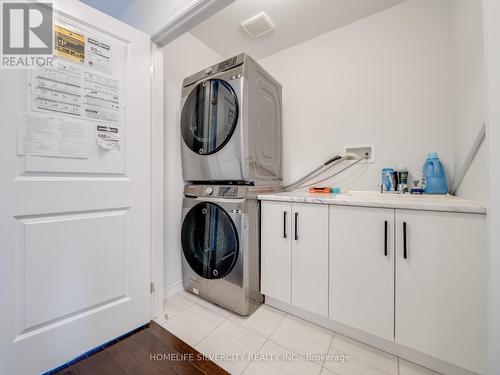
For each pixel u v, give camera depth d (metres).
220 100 1.49
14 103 0.90
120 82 1.22
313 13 1.66
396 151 1.56
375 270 1.10
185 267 1.73
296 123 2.01
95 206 1.13
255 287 1.50
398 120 1.55
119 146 1.22
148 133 1.36
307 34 1.89
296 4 1.59
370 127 1.66
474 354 0.88
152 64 1.41
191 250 1.67
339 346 1.18
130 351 1.15
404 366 1.05
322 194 1.61
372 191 1.63
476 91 0.98
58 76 1.01
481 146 0.91
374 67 1.65
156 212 1.43
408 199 1.17
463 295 0.89
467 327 0.89
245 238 1.40
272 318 1.42
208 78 1.55
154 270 1.42
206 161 1.58
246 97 1.41
